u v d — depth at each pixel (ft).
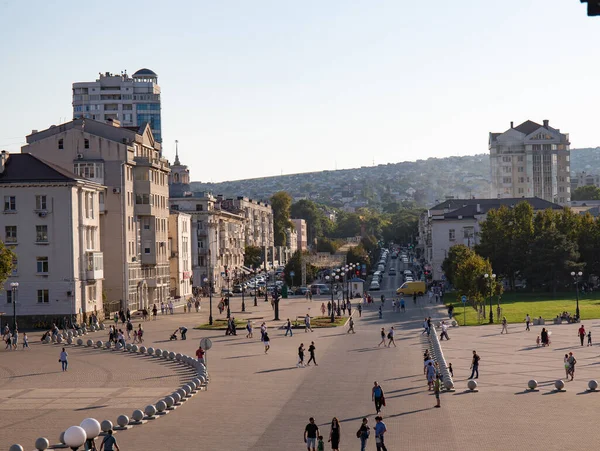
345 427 179.22
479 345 317.42
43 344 353.72
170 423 184.65
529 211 606.96
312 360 284.82
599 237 614.75
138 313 500.33
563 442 161.07
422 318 448.24
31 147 493.77
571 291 606.96
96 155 493.77
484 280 411.95
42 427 182.50
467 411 192.95
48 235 426.10
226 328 400.06
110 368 272.72
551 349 301.84
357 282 650.43
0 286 350.84
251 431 175.63
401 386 229.04
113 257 493.77
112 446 146.30
